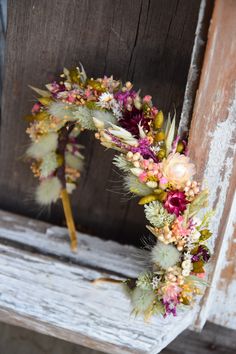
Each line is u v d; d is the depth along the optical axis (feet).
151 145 2.17
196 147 2.24
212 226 2.34
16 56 2.62
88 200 2.82
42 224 2.85
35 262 2.63
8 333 2.87
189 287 2.22
